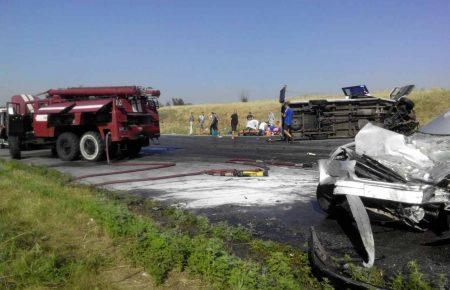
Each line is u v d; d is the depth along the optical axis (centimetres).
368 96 2241
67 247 470
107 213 558
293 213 654
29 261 413
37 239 488
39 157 1533
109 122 1298
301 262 431
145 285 382
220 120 4988
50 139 1442
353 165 543
